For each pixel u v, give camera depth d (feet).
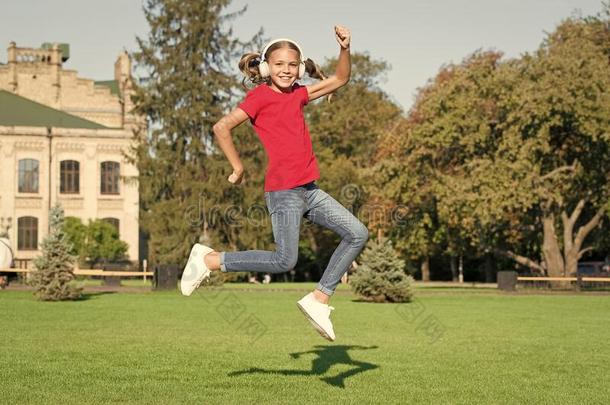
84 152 228.22
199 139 165.37
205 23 167.84
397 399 24.82
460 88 133.69
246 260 21.17
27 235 223.30
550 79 121.08
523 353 37.58
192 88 166.71
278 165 20.76
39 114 233.96
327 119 219.20
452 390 26.66
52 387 26.14
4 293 89.97
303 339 42.70
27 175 224.33
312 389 26.21
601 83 120.37
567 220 135.85
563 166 131.54
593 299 92.79
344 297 91.20
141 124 175.73
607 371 31.71
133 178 171.42
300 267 213.66
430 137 133.59
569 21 147.95
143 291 98.89
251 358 34.14
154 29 168.35
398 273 81.66
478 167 123.65
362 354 36.37
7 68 250.16
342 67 21.40
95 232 208.54
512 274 113.70
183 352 36.06
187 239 158.40
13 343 39.17
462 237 151.43
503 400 25.04
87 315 58.75
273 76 21.08
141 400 24.06
